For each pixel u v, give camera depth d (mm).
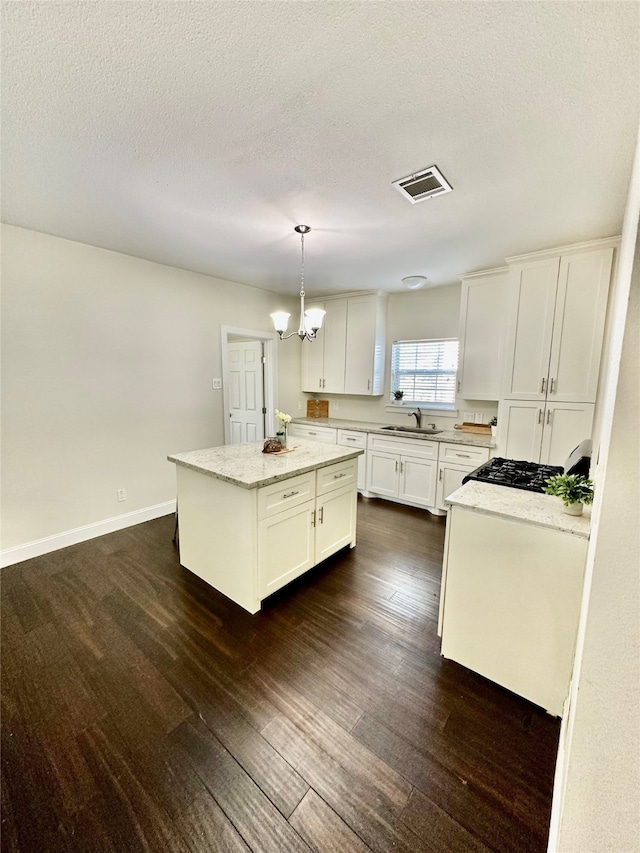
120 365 3172
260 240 2713
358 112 1386
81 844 1080
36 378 2703
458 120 1425
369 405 4801
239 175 1840
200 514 2383
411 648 1881
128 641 1908
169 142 1580
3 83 1241
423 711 1523
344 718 1487
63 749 1351
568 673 1451
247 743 1381
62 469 2889
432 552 2908
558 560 1439
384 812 1165
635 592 597
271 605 2219
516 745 1384
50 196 2070
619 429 577
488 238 2617
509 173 1788
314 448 2842
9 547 2656
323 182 1896
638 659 608
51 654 1813
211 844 1085
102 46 1112
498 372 3396
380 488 4113
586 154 1619
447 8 982
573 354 2820
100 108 1372
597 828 673
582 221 2320
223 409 4023
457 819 1147
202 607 2189
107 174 1839
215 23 1038
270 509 2113
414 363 4387
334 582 2473
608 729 642
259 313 4344
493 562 1597
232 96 1312
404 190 1964
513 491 1873
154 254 3076
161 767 1292
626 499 586
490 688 1643
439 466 3625
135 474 3357
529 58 1126
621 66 1139
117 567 2631
